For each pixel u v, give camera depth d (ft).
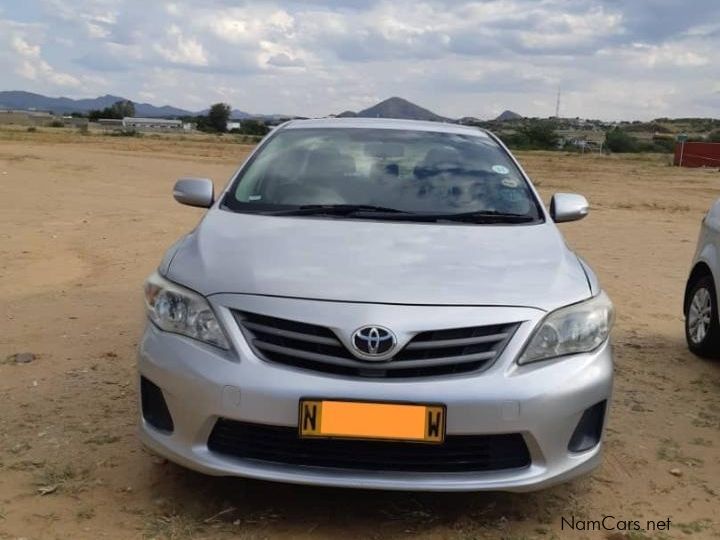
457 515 11.61
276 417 10.41
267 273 11.32
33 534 10.62
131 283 26.50
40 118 397.80
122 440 13.79
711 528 11.59
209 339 10.98
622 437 14.88
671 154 185.16
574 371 10.97
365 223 13.38
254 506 11.62
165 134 217.36
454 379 10.47
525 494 12.36
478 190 14.93
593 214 54.90
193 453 10.85
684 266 34.60
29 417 14.71
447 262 11.83
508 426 10.49
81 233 37.58
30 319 21.52
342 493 12.14
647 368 19.33
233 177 15.29
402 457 10.60
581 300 11.53
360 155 15.83
